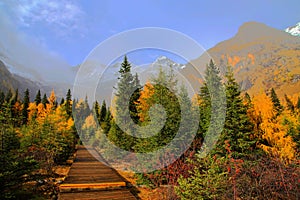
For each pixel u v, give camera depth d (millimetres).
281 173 3109
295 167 3449
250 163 3949
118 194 4383
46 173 6211
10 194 3822
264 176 3283
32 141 8164
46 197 4512
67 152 10211
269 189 3088
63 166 8727
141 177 5094
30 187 4762
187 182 3410
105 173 6250
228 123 6832
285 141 7535
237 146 6496
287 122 8273
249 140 7059
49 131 8750
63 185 4703
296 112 9359
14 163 3873
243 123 7348
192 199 3068
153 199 4168
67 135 10719
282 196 2959
